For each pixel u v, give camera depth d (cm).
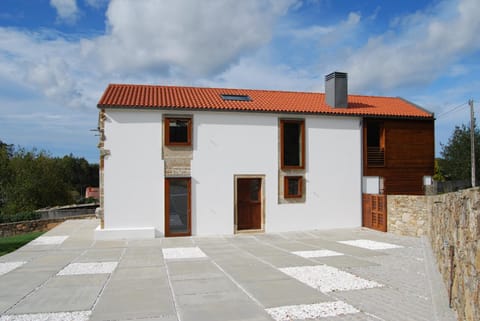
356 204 1769
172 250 1231
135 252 1198
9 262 1050
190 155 1573
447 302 606
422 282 791
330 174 1741
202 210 1580
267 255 1128
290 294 710
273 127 1672
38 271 931
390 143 1811
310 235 1559
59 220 2155
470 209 425
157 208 1530
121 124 1515
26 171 3216
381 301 661
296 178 1703
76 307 645
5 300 689
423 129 1862
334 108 1812
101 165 1499
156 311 621
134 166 1520
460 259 492
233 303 659
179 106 1549
